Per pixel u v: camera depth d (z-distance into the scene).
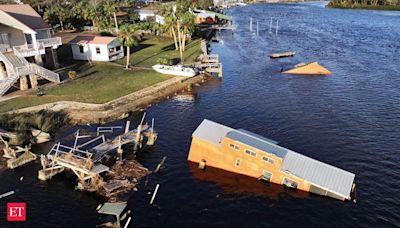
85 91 55.25
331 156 38.19
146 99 54.81
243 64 79.56
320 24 141.12
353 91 59.56
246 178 34.19
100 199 31.02
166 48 90.62
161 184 33.25
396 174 34.59
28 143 40.53
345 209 29.58
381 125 45.94
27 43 63.78
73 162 33.31
